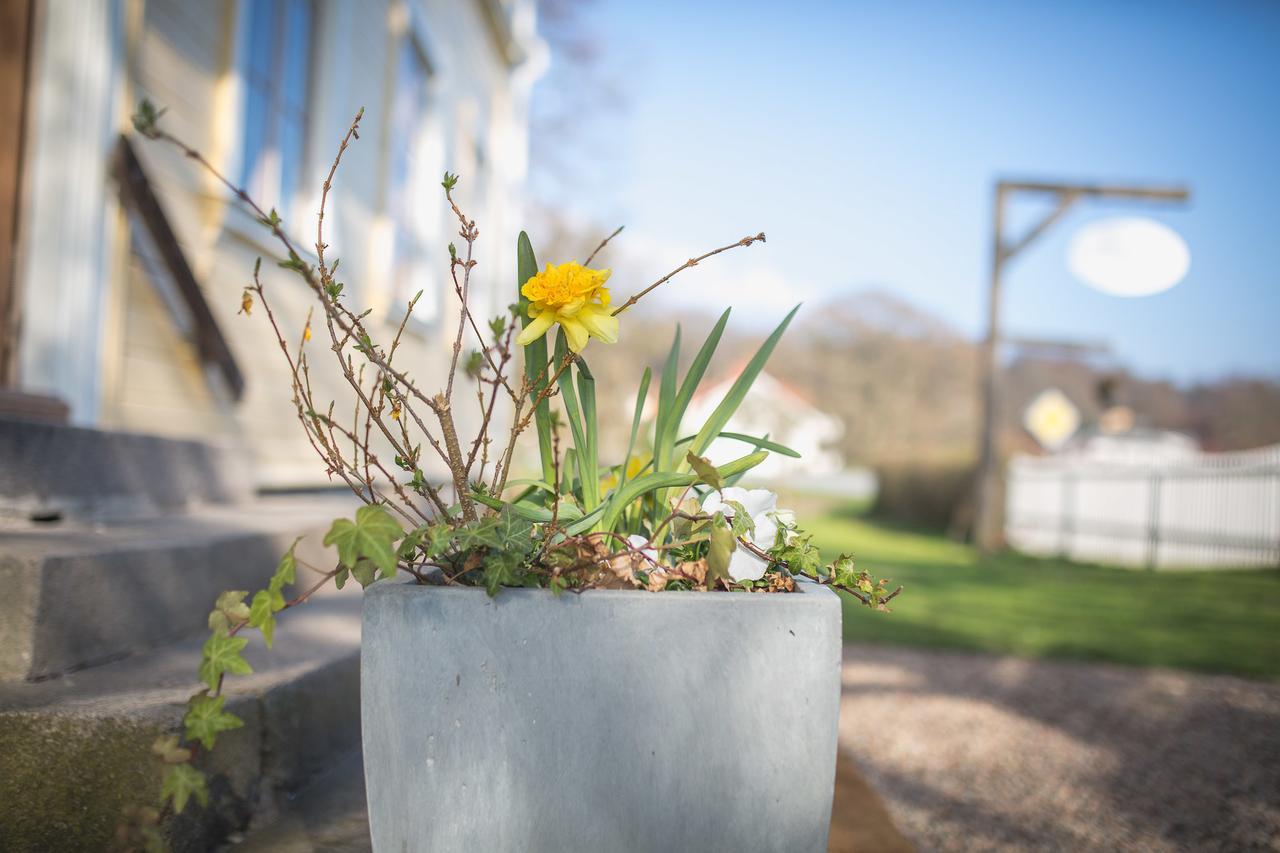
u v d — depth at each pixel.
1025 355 34.00
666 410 1.39
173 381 3.64
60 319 2.88
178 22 3.52
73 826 1.35
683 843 1.09
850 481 34.62
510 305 1.24
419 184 7.21
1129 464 12.23
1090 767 2.75
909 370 35.25
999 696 3.66
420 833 1.09
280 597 1.15
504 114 10.54
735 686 1.09
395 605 1.10
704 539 1.31
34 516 2.11
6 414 2.31
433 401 1.22
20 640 1.56
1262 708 3.57
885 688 3.75
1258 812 2.38
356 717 1.95
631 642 1.09
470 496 1.25
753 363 1.42
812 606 1.10
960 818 2.31
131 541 1.91
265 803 1.58
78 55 2.91
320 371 5.19
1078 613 6.26
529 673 1.09
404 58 6.72
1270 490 10.28
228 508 3.00
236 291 4.10
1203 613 6.46
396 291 6.65
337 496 4.51
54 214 2.87
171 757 1.13
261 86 4.27
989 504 11.79
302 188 4.82
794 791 1.09
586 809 1.09
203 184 3.76
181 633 1.98
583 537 1.20
